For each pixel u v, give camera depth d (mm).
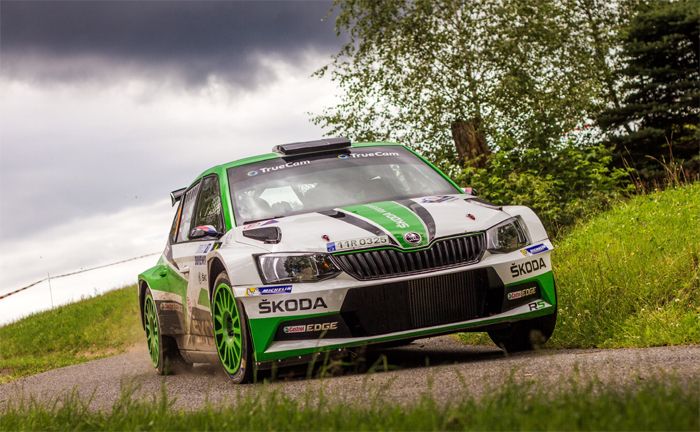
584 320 10641
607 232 16438
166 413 6340
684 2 46469
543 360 8062
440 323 8648
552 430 4266
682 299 10453
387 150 11492
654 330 9586
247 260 8820
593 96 35469
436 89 35812
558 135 29047
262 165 11047
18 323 36844
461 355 10539
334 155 11219
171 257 12258
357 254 8664
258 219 9961
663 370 6531
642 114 45625
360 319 8531
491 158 24594
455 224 9008
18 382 16000
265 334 8617
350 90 36844
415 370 8328
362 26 37406
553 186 23547
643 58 47375
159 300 12547
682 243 12930
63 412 7164
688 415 4262
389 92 36250
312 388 7727
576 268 13227
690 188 19078
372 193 10352
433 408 5133
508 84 34469
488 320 8773
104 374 14992
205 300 10328
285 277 8625
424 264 8688
